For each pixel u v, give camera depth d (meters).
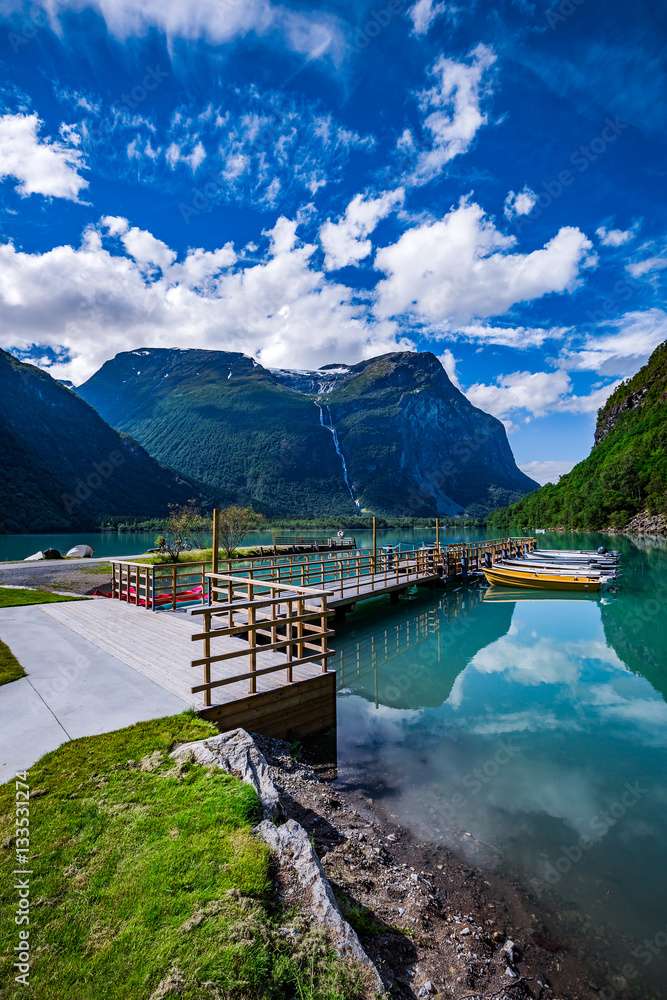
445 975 3.67
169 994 2.76
